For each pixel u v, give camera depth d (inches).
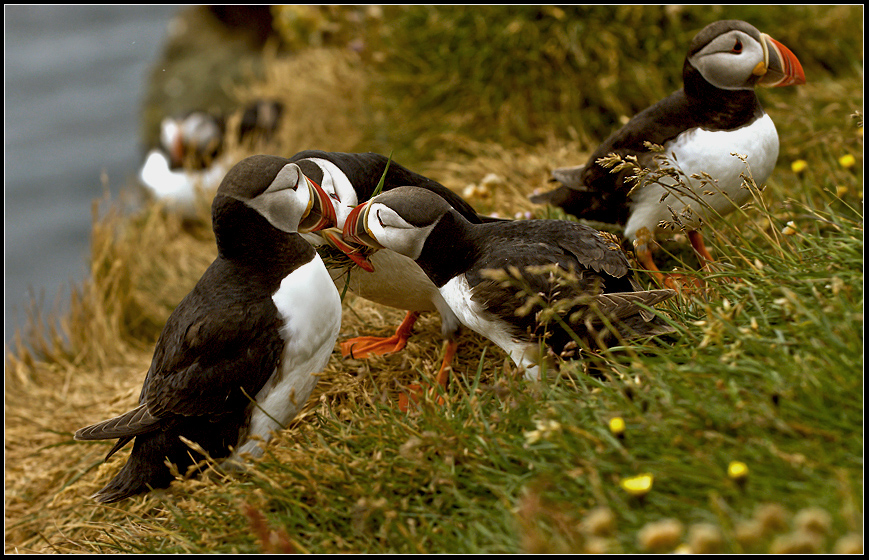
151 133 799.7
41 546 293.6
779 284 220.4
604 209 299.6
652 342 231.0
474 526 193.8
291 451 226.4
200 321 230.7
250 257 234.8
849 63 459.8
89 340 436.1
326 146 540.7
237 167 230.8
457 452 209.8
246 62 815.7
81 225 1039.6
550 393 217.9
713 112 269.9
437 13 487.5
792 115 395.5
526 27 466.0
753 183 250.5
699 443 186.9
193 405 231.8
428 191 239.6
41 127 1270.9
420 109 494.0
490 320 233.5
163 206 585.3
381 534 195.9
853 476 167.8
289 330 231.9
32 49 1520.7
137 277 490.9
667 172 249.0
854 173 311.0
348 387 266.4
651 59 452.8
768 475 174.9
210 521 226.1
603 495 181.6
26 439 367.9
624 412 198.5
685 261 312.8
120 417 235.0
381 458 216.4
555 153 426.3
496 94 469.7
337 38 650.8
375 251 259.4
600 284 230.1
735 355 199.3
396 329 313.6
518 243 235.9
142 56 1481.3
